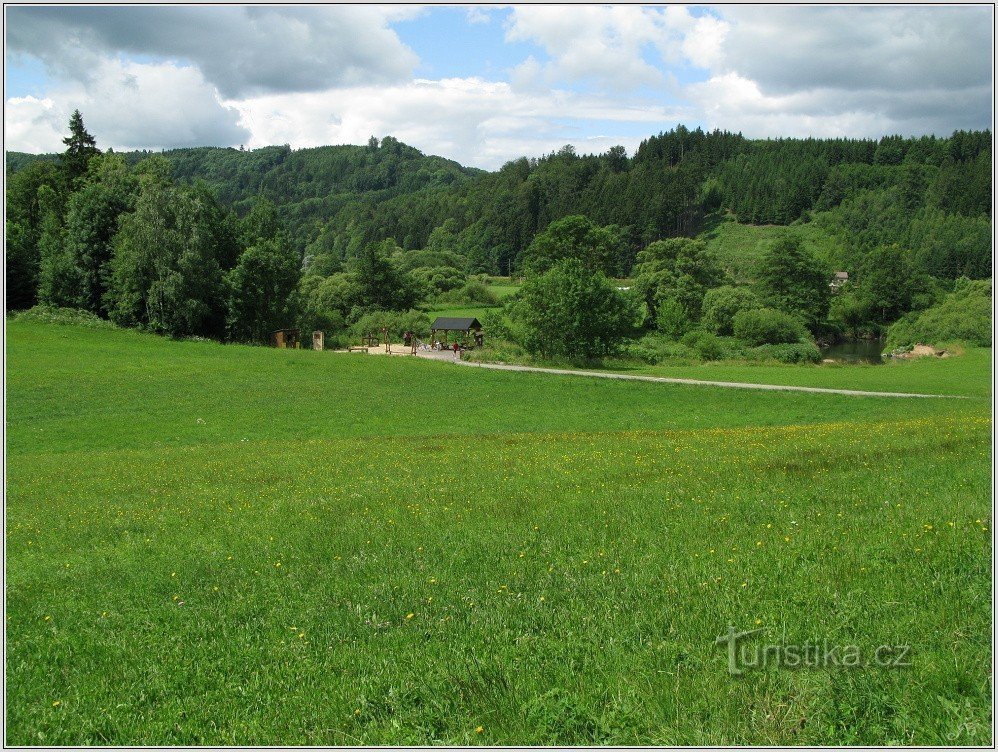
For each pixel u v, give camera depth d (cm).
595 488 2086
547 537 1599
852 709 825
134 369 6844
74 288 9656
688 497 1855
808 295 13688
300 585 1441
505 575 1376
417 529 1756
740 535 1483
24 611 1406
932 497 1622
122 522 2100
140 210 9150
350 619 1236
